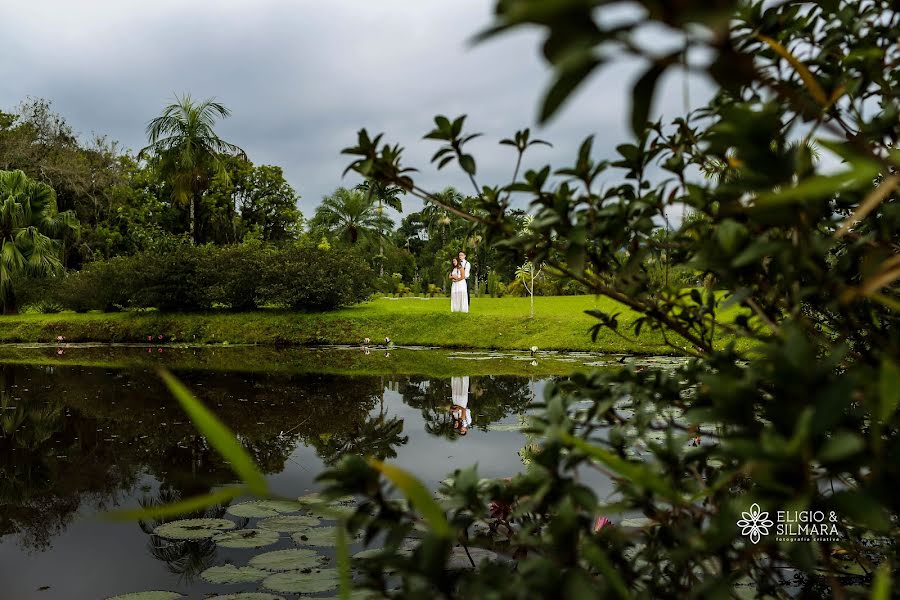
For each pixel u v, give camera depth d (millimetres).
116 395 6824
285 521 2758
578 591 480
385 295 32312
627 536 711
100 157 27562
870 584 1135
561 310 15359
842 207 951
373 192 995
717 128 424
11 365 9906
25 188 18797
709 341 1012
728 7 222
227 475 3709
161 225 27297
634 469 356
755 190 456
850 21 868
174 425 5254
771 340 816
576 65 214
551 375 8023
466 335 13023
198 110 24531
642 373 1022
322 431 4855
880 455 393
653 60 240
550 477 679
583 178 891
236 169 29219
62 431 5035
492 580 590
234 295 16000
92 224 26312
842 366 1004
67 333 15406
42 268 18391
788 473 392
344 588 392
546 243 979
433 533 593
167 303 16266
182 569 2277
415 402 6184
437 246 48312
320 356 11258
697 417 486
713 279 989
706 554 685
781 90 445
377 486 664
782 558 671
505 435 4566
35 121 25438
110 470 3879
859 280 835
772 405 428
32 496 3375
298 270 15883
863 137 723
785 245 530
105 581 2219
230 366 9633
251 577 2127
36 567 2396
